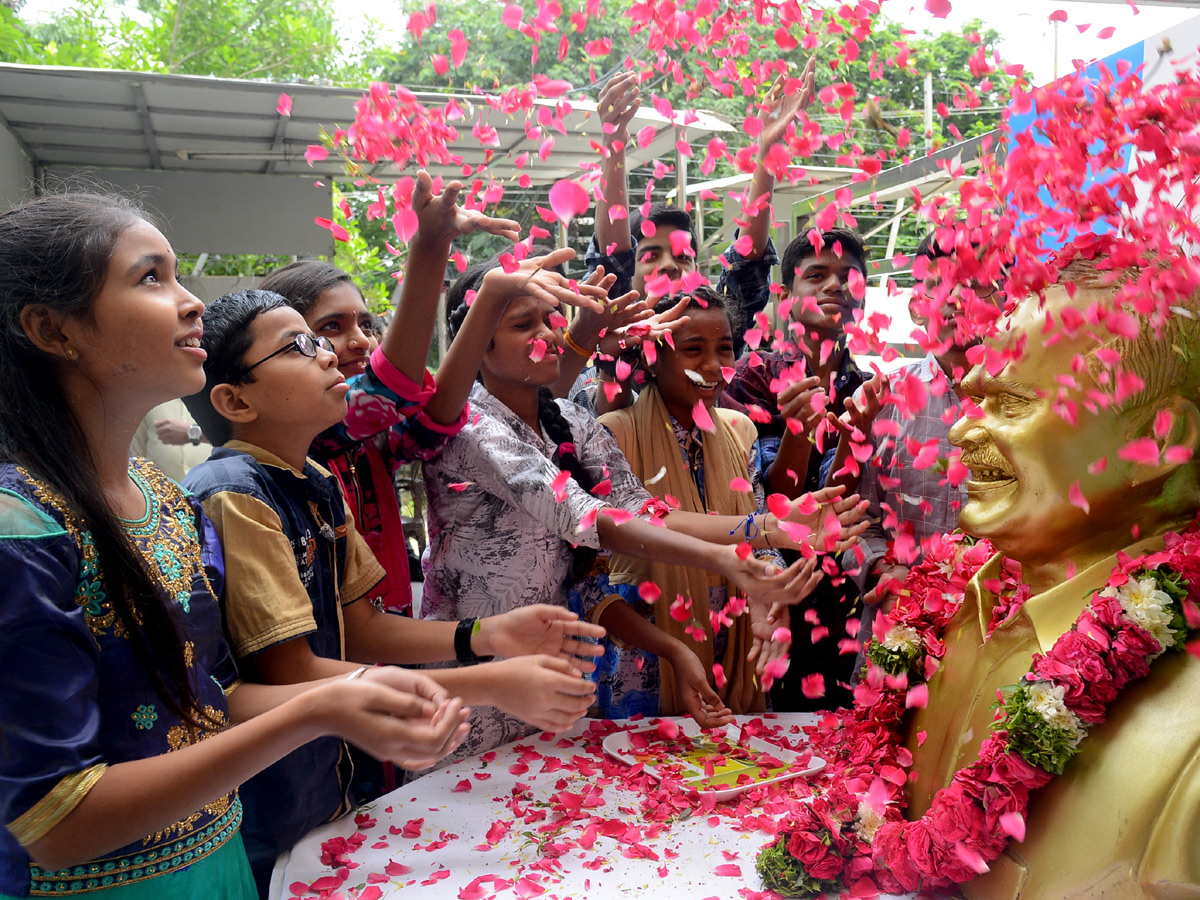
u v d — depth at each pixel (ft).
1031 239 3.48
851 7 4.21
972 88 3.95
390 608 6.08
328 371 4.57
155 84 14.33
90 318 3.08
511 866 3.85
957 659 3.73
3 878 3.02
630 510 5.82
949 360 5.76
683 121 4.65
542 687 3.56
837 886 3.56
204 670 3.54
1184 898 2.69
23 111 15.85
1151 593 3.03
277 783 4.24
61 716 2.77
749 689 6.51
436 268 5.16
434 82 18.61
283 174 20.22
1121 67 3.56
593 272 5.88
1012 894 3.08
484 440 5.55
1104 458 3.22
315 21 31.07
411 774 6.05
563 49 4.74
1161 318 3.11
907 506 6.40
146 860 3.21
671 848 3.95
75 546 3.01
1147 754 2.88
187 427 13.94
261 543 4.12
